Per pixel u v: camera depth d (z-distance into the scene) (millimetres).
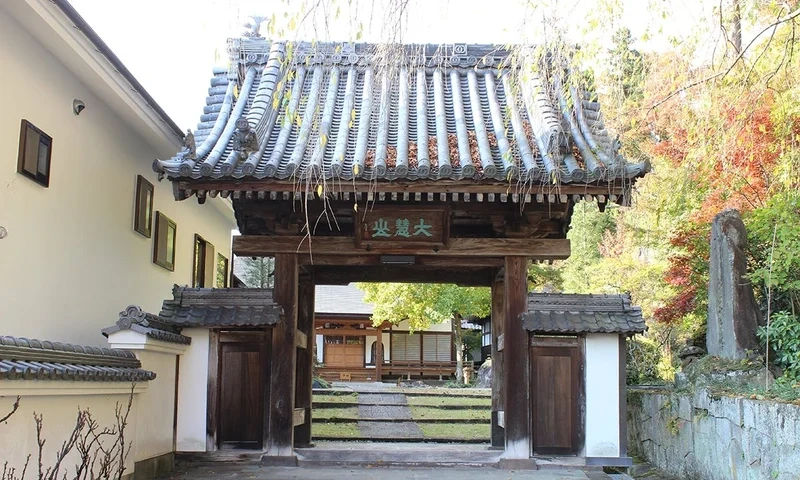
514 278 9773
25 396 5699
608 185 8750
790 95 9695
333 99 10977
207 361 9812
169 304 9852
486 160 9055
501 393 10945
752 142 10508
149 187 12102
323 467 9523
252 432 9812
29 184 8141
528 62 7738
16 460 5586
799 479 6840
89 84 9445
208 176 8703
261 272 33062
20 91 7871
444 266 10555
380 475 9031
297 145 9500
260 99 10711
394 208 9523
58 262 8906
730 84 8953
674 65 9508
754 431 7891
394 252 9758
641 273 16453
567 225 10352
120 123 10773
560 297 9961
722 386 9344
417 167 8711
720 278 10555
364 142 9656
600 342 9812
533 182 8805
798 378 8828
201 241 15875
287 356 9703
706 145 9266
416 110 10984
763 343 9945
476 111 10711
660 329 15938
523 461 9438
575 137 9828
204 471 9180
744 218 11586
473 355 37938
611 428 9625
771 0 8172
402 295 25219
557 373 9859
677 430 10344
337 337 33719
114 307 10781
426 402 16703
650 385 12781
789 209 9781
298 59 11555
